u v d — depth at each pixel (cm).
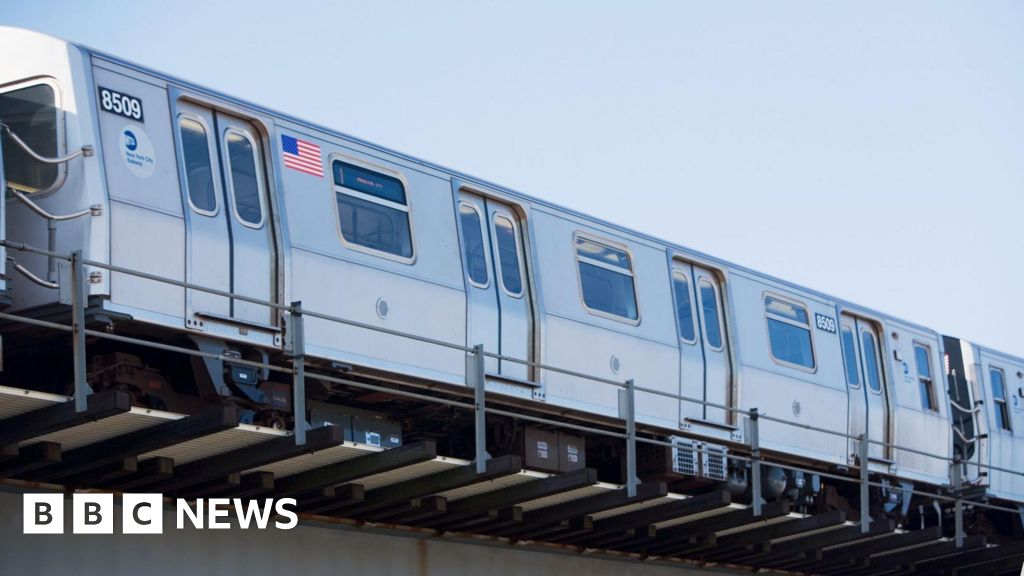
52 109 3153
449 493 3784
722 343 4769
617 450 4503
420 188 3878
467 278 3938
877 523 4744
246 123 3500
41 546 3231
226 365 3319
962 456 5928
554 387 4109
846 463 5175
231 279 3356
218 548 3584
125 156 3189
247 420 3378
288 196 3525
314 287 3528
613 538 4494
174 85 3344
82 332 2781
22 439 2834
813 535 4859
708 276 4803
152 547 3434
